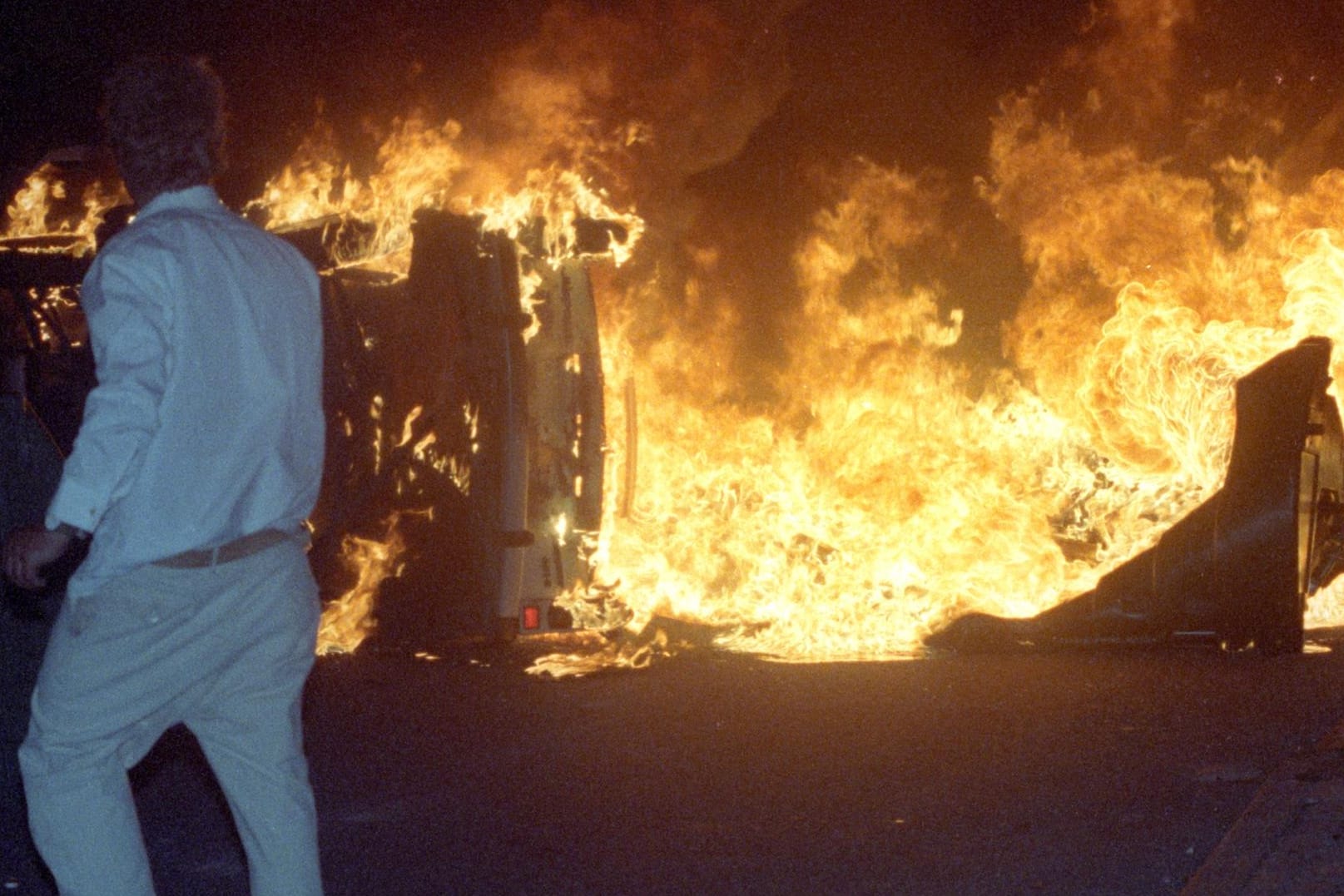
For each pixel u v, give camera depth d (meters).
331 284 9.95
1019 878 5.27
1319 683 8.27
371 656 9.91
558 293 9.95
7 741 6.11
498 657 9.80
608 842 5.82
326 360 9.84
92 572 3.76
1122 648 9.45
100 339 3.66
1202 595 9.28
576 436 9.89
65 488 3.55
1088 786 6.32
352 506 9.88
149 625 3.76
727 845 5.73
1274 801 5.83
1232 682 8.32
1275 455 9.20
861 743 7.16
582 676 9.05
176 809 6.39
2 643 6.09
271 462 3.89
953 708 7.85
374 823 6.16
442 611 9.74
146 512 3.72
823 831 5.85
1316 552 9.76
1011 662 9.19
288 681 3.99
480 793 6.56
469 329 9.62
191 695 3.92
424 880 5.46
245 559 3.87
